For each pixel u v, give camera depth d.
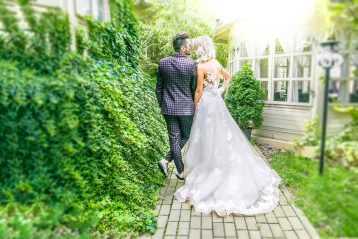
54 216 1.82
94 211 2.19
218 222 2.61
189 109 3.24
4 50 1.76
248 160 3.21
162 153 3.98
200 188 2.97
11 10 1.74
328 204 1.67
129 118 3.05
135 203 2.70
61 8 2.04
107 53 3.00
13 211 1.73
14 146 1.73
